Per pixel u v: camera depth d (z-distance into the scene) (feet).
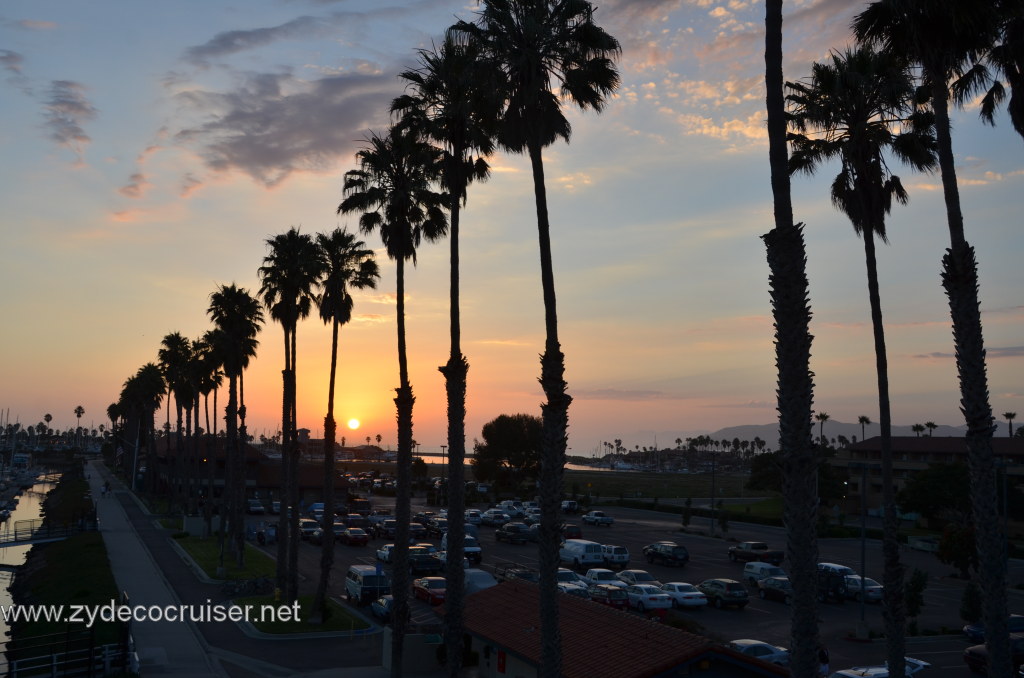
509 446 396.57
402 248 108.27
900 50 65.67
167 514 312.91
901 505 283.38
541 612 67.10
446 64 93.50
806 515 45.21
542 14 71.05
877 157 83.41
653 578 162.61
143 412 522.47
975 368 61.21
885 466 78.28
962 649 122.72
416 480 466.29
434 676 102.27
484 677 98.32
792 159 86.33
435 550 197.16
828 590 155.43
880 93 81.92
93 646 98.84
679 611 146.51
